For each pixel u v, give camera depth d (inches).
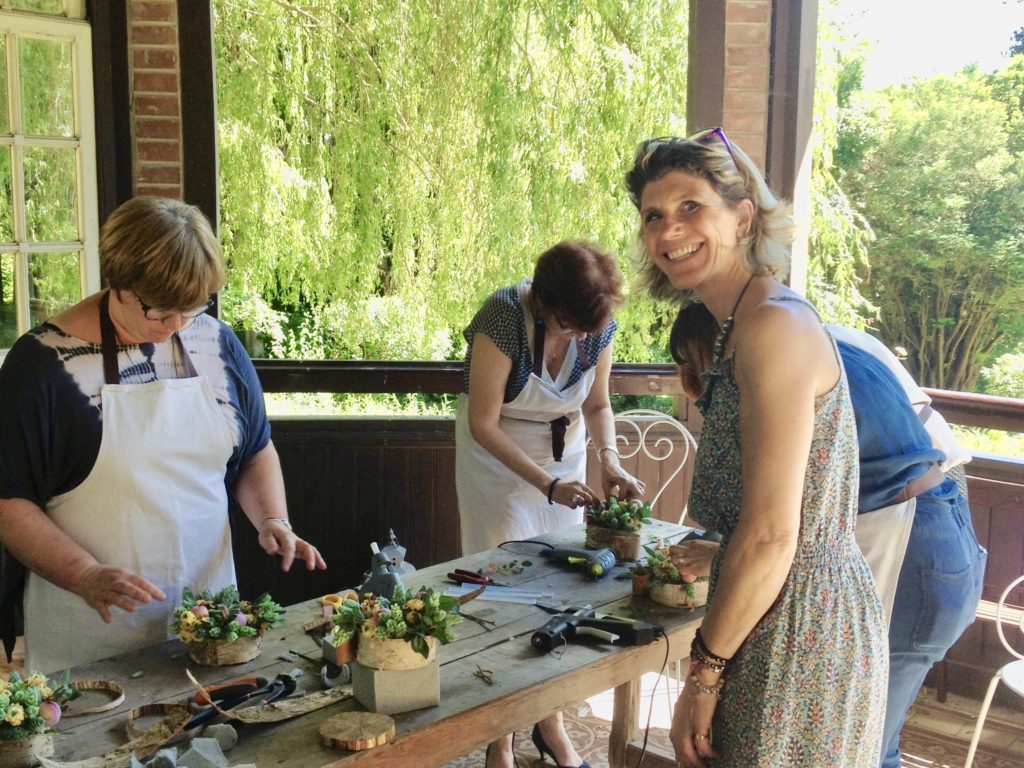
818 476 56.2
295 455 153.8
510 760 103.0
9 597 74.5
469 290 253.9
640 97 245.0
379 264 271.1
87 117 142.3
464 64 247.4
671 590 78.6
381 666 58.2
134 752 53.6
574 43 245.4
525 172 247.3
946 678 133.6
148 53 140.4
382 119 259.3
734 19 141.5
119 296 68.5
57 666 72.0
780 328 54.1
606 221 245.6
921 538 80.8
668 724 122.3
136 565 72.4
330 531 156.2
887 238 446.9
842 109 442.9
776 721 56.9
